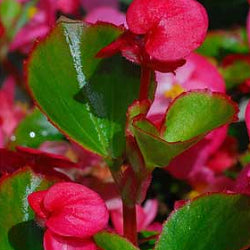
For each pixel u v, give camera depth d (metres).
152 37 0.32
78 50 0.37
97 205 0.33
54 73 0.37
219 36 0.63
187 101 0.34
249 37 0.57
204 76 0.54
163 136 0.34
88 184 0.47
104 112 0.37
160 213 0.59
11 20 0.65
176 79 0.53
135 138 0.34
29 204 0.35
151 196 0.59
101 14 0.62
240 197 0.35
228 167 0.57
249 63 0.60
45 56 0.37
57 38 0.37
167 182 0.59
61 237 0.33
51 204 0.33
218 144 0.51
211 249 0.35
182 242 0.35
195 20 0.32
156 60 0.33
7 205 0.37
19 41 0.68
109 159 0.36
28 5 0.66
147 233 0.43
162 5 0.33
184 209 0.35
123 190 0.36
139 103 0.34
